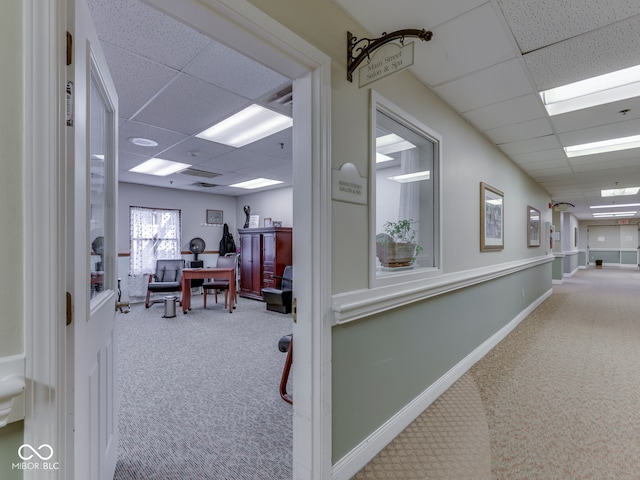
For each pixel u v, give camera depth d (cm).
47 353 70
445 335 258
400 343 204
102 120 144
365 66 160
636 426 203
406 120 210
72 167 83
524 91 242
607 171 484
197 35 190
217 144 395
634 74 228
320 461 145
